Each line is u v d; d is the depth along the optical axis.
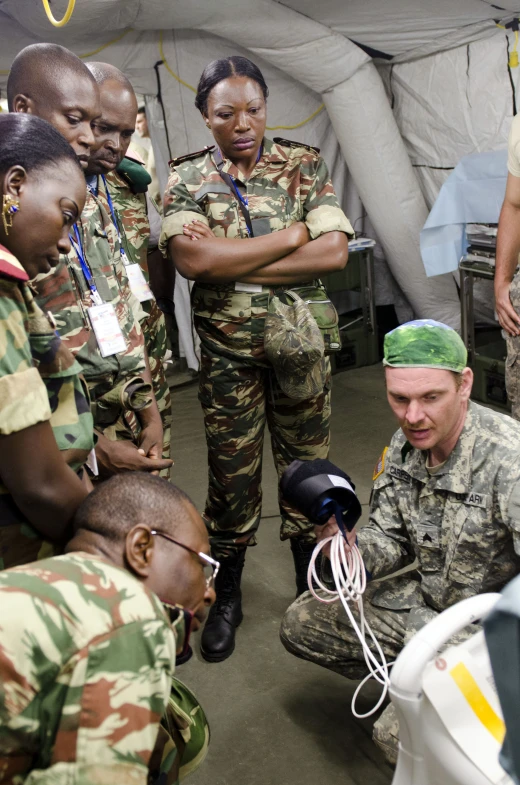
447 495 1.80
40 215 1.23
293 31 4.39
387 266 5.64
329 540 1.77
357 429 4.22
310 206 2.54
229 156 2.50
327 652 2.03
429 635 1.23
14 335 1.16
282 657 2.47
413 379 1.65
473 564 1.78
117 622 0.94
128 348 2.09
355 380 5.08
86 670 0.90
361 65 4.66
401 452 1.91
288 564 3.01
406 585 1.99
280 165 2.54
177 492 1.15
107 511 1.11
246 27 4.35
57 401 1.36
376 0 4.10
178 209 2.48
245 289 2.48
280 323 2.38
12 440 1.17
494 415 1.76
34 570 0.97
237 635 2.60
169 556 1.10
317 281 2.61
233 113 2.39
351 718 2.18
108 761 0.90
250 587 2.87
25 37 4.49
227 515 2.60
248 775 2.00
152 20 4.30
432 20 4.33
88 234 2.07
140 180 2.90
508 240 3.13
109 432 2.11
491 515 1.72
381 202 5.00
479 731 1.16
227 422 2.55
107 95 2.20
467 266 4.34
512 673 0.73
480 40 4.42
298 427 2.63
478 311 5.12
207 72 2.42
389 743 1.71
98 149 2.22
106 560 1.07
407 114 5.01
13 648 0.89
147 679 0.94
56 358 1.33
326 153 5.34
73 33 4.28
